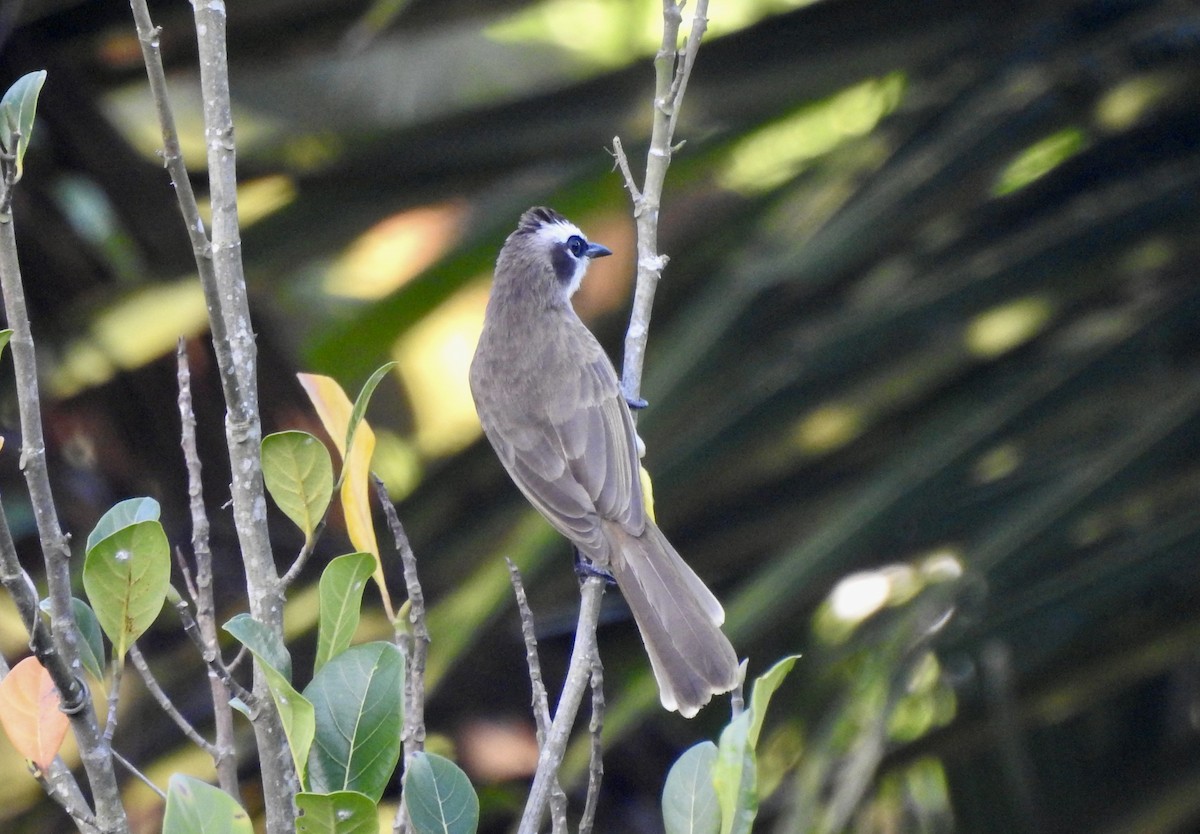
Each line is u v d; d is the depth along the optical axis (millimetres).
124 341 10656
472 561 10656
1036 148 9617
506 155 11055
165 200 10867
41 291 10883
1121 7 9516
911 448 9562
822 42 10234
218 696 6074
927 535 9570
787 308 9727
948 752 10688
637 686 10055
